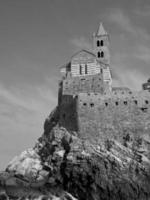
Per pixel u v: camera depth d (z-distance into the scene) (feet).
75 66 401.49
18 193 257.96
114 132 306.55
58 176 282.77
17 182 285.84
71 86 363.97
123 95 323.57
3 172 301.43
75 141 298.35
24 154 318.86
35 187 280.72
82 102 320.29
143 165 277.23
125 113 315.17
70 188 271.49
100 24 458.09
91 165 276.00
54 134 318.65
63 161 288.71
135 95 323.16
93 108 317.22
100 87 355.56
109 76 397.39
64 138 308.40
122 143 301.22
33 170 296.92
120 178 268.41
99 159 278.87
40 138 349.82
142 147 292.61
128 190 264.31
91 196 261.44
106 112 315.78
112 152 285.64
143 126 309.42
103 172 270.87
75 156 284.41
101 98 322.14
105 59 428.15
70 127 320.09
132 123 310.65
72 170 277.64
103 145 295.89
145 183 269.85
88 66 398.01
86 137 303.89
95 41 440.86
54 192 264.52
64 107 337.31
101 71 399.85
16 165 305.32
